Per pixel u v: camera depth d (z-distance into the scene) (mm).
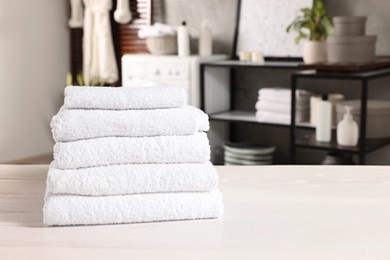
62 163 773
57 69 5062
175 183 785
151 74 4227
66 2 5078
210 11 4539
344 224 755
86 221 763
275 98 3738
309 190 917
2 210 825
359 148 3170
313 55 3629
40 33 4891
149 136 806
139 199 775
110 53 4840
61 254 657
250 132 4395
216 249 669
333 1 3932
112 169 779
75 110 804
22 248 677
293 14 4039
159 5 4770
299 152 4234
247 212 806
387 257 644
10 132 4727
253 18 4242
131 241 700
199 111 845
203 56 4188
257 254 653
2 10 4602
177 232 732
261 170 1051
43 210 760
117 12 4750
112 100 813
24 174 1029
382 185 949
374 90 3852
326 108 3348
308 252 658
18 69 4746
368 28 3861
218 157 4359
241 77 4387
